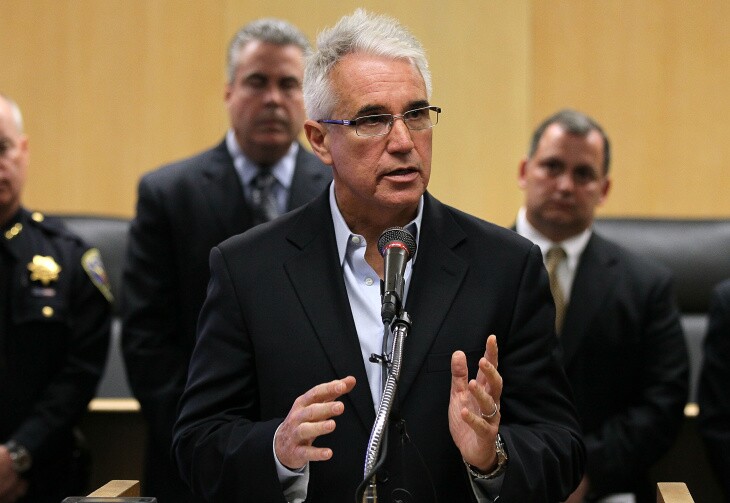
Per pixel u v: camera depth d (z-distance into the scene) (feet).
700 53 31.09
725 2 31.04
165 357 19.74
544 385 12.50
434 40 31.60
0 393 21.36
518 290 12.73
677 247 25.93
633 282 21.45
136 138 31.63
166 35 31.73
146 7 31.73
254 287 12.82
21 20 31.53
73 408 21.50
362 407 12.16
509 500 11.26
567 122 21.59
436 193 31.65
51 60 31.53
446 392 12.22
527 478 11.38
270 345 12.52
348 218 12.94
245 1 31.73
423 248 12.82
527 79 31.60
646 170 31.22
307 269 12.82
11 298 21.66
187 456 12.34
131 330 19.90
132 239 20.31
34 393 21.54
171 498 19.40
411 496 11.87
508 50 31.60
